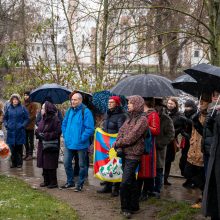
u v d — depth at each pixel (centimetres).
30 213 698
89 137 877
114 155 827
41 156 909
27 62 1464
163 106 845
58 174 1070
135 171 728
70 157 894
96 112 1001
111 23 1500
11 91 1427
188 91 795
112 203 802
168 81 805
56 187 913
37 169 1121
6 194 823
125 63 1465
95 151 848
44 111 898
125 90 777
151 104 777
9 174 1053
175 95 781
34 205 748
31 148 1260
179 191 911
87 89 1298
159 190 835
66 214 709
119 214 736
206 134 672
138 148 712
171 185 975
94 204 793
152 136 764
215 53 1108
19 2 2609
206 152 668
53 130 895
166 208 755
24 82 1406
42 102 1059
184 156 945
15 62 1461
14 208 722
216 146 596
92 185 949
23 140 1131
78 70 1384
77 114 872
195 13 1631
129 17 1541
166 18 1619
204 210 596
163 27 1586
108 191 880
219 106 611
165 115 836
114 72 1430
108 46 1473
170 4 1606
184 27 1656
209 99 707
